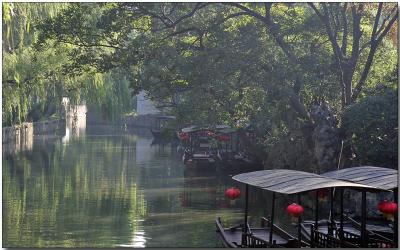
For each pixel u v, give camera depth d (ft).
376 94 91.50
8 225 76.84
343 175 61.62
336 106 102.22
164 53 94.17
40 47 102.68
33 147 179.63
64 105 188.34
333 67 94.79
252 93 101.91
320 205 86.43
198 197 99.40
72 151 173.06
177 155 167.94
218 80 94.27
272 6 102.12
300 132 101.60
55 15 115.14
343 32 101.45
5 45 118.32
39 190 104.27
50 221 79.30
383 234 65.98
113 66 99.45
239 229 70.79
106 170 132.67
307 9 113.09
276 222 80.07
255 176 62.13
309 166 98.32
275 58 96.48
